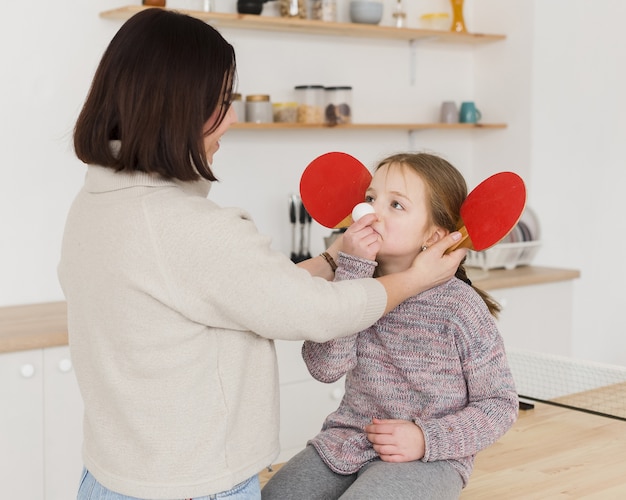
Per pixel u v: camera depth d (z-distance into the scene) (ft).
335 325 4.26
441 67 13.47
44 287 10.18
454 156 13.74
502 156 13.48
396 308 5.26
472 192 4.98
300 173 12.06
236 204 11.57
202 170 4.25
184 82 4.11
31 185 9.98
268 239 4.24
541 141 13.10
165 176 4.21
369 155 12.76
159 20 4.19
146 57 4.09
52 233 10.16
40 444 8.35
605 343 13.76
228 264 4.04
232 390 4.26
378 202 5.32
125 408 4.19
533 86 12.94
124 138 4.13
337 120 11.53
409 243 5.27
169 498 4.17
